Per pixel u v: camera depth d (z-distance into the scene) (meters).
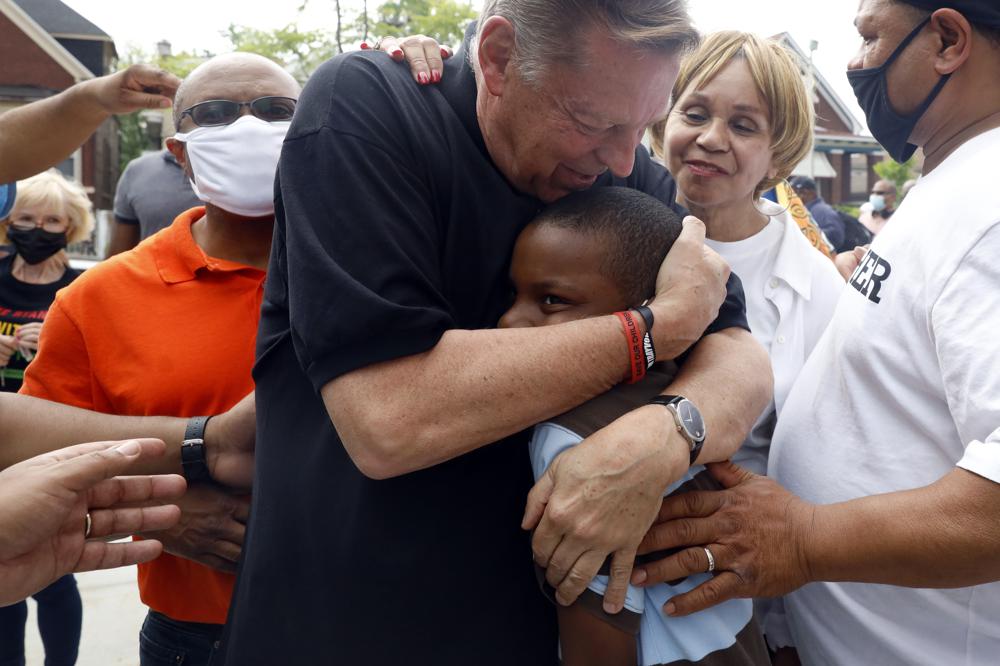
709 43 1.97
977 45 1.42
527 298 1.37
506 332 1.25
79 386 1.86
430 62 1.45
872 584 1.47
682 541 1.30
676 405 1.26
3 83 23.66
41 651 3.33
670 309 1.30
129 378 1.82
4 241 3.30
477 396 1.20
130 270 1.88
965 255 1.27
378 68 1.39
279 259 1.44
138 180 3.54
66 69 24.12
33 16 27.16
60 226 3.28
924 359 1.37
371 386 1.21
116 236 3.67
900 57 1.49
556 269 1.32
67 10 27.80
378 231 1.24
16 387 3.17
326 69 1.38
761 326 2.06
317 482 1.36
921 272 1.36
